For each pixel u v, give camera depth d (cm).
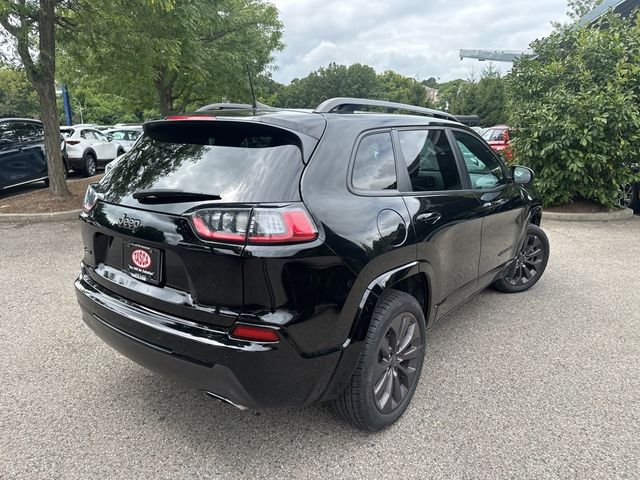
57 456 242
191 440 257
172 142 264
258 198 210
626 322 420
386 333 254
